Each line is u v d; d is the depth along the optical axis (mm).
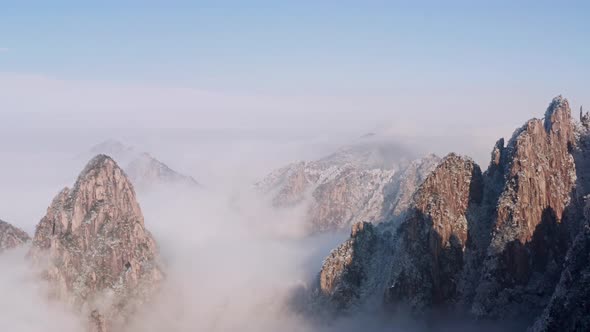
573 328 150000
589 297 149875
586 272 153750
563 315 153875
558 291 158250
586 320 147875
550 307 158375
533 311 191000
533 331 162375
